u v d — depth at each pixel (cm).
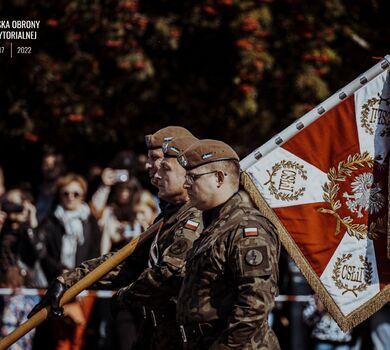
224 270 1028
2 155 2720
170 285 1136
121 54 2327
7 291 1900
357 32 2491
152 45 2394
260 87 2469
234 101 2389
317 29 2409
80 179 1984
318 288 1190
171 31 2331
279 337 2055
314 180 1204
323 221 1199
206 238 1050
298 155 1205
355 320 1188
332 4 2419
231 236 1027
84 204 2006
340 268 1195
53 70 2384
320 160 1205
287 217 1198
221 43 2439
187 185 1073
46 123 2475
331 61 2455
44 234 1934
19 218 1941
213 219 1067
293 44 2412
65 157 2642
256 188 1198
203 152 1064
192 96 2495
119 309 1177
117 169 2162
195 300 1038
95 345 1948
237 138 2577
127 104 2491
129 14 2306
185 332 1054
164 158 1192
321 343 1994
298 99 2469
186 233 1149
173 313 1175
